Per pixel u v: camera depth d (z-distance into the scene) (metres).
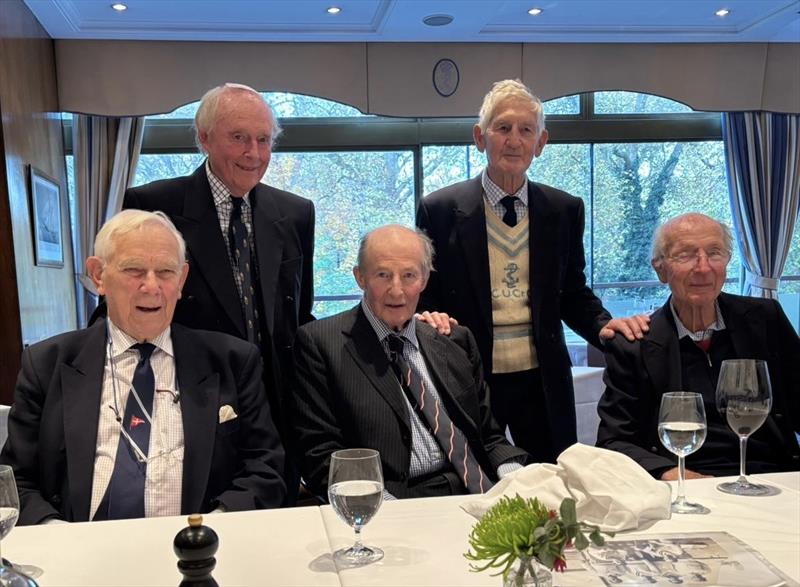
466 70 5.78
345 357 1.84
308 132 5.86
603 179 6.28
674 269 1.92
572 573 1.02
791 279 6.66
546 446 2.38
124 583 1.03
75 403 1.59
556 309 2.40
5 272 3.91
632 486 1.04
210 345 1.76
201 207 2.08
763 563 1.05
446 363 1.90
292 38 5.45
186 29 5.20
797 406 1.95
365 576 1.04
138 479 1.55
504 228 2.38
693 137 6.32
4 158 3.90
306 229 2.31
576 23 5.55
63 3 4.65
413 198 6.05
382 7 4.97
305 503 2.71
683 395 1.34
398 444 1.75
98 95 5.35
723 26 5.74
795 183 6.36
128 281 1.63
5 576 0.96
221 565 1.08
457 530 1.22
